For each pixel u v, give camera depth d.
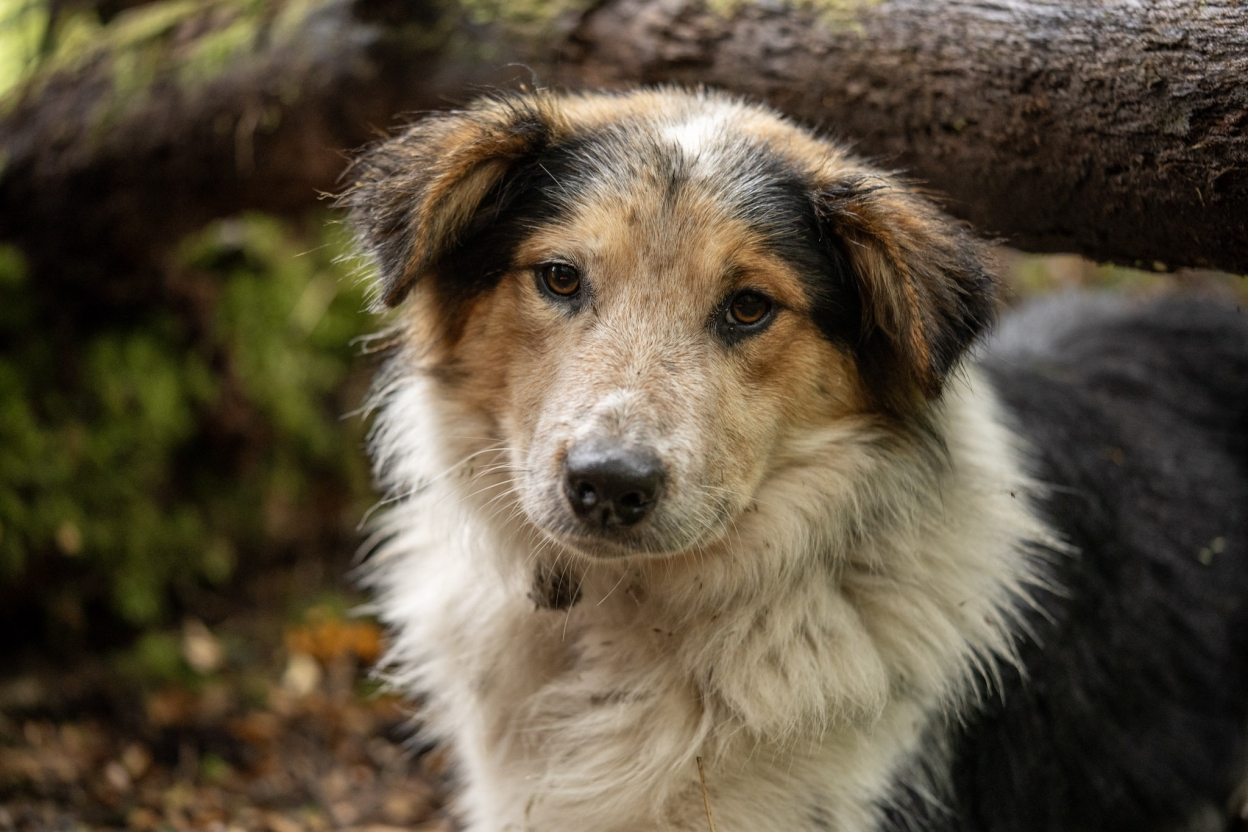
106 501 1.35
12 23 1.40
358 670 1.37
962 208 1.14
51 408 1.33
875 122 1.14
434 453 1.10
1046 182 1.10
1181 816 1.17
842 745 1.06
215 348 1.40
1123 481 1.15
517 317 1.07
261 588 1.42
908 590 1.07
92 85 1.29
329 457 1.43
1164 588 1.15
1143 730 1.14
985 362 1.18
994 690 1.10
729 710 1.06
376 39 1.23
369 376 1.43
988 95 1.10
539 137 1.07
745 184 1.06
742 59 1.17
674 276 1.05
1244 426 1.21
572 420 1.03
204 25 1.28
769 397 1.06
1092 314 1.27
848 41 1.14
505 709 1.10
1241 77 1.03
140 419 1.36
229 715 1.31
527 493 1.04
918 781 1.07
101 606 1.35
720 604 1.07
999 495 1.09
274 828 1.21
